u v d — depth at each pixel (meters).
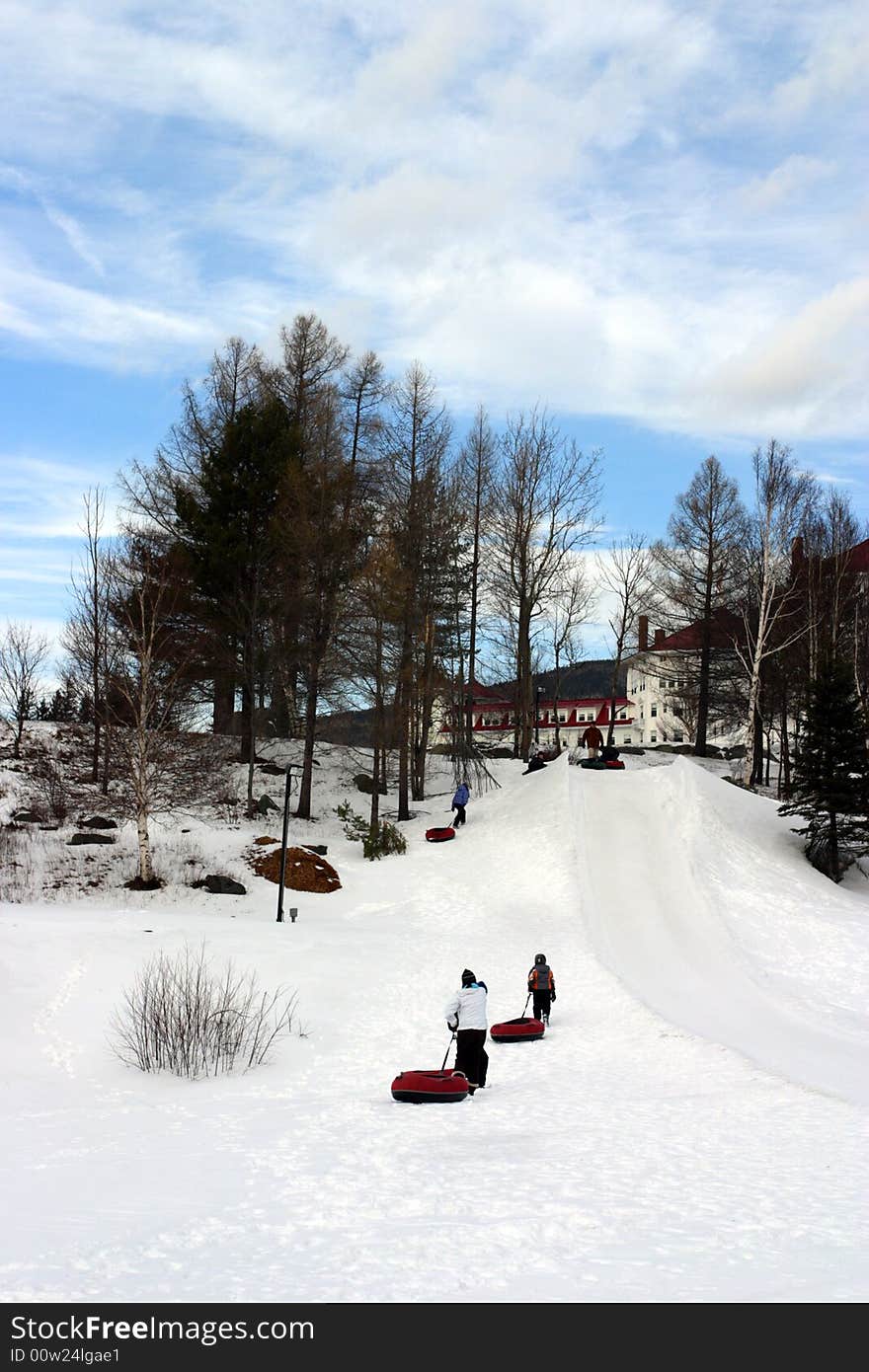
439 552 41.91
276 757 46.34
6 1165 10.41
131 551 40.22
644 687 95.00
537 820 36.94
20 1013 18.48
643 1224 7.55
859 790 34.16
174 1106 14.19
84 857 32.31
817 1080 15.02
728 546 54.91
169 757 32.28
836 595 49.22
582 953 25.83
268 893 30.86
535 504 51.97
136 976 20.61
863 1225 7.46
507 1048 18.48
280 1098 14.87
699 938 27.47
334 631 38.44
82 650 39.44
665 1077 15.67
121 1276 6.45
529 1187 8.82
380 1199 8.55
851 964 25.92
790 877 33.28
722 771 54.72
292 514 38.62
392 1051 18.20
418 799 45.69
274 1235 7.48
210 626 38.53
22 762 42.94
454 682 43.28
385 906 30.64
